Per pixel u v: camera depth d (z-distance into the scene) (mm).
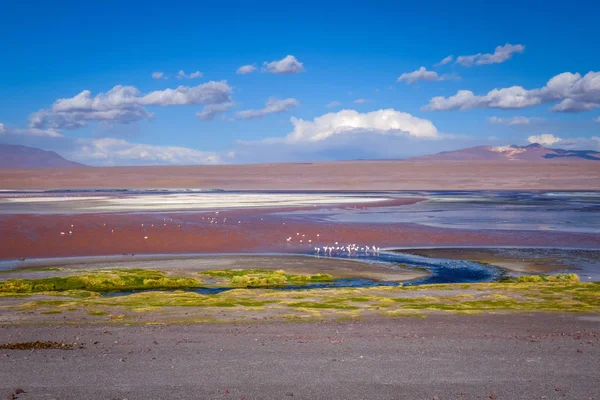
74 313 36938
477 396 19484
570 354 25281
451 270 61188
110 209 125812
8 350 25812
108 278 54125
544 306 39906
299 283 54781
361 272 60062
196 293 46625
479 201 163375
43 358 24281
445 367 23016
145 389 20078
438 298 43719
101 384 20594
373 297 44125
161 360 24016
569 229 93250
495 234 87750
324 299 43344
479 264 64625
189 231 90312
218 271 59219
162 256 69000
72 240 79625
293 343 27453
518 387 20438
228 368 22766
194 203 148125
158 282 53188
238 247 76438
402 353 25391
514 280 55281
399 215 118438
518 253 71562
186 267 61594
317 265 63844
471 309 38719
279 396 19453
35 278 54375
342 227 96688
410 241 81938
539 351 25844
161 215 113375
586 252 71875
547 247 75938
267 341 27938
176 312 37406
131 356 24719
